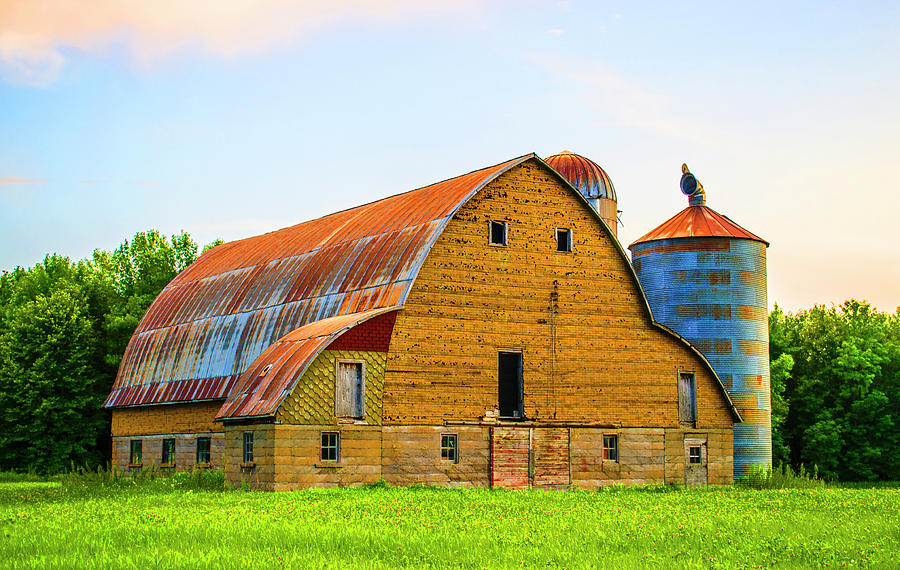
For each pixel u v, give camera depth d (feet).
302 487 143.13
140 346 221.87
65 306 261.24
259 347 180.34
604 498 140.36
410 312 154.51
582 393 168.04
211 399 184.14
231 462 153.28
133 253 324.19
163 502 122.72
